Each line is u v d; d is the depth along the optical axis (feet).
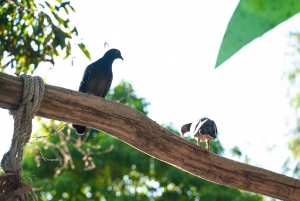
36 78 13.66
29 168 56.03
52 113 14.10
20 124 12.87
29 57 24.35
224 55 4.11
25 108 13.12
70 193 57.57
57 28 24.09
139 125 15.72
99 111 14.87
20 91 13.30
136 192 61.52
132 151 58.18
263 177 18.78
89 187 58.29
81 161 56.80
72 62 24.45
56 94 14.08
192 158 17.13
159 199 60.75
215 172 17.75
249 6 4.22
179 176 60.08
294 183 19.31
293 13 4.35
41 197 55.88
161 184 61.11
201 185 60.59
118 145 57.47
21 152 12.47
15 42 24.21
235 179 18.19
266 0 4.27
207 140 27.45
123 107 15.47
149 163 59.62
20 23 24.04
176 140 16.75
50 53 24.43
